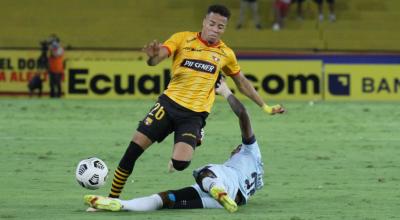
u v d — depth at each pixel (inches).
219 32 1128.8
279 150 1936.5
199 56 1130.7
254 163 1171.3
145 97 3533.5
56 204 1199.6
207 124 2490.2
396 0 4434.1
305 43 4170.8
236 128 2396.7
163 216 1065.5
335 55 3545.8
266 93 3538.4
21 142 2048.5
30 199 1251.8
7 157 1786.4
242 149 1181.1
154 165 1675.7
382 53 3614.7
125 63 3543.3
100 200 1090.1
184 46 1131.9
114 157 1818.4
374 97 3516.2
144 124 1123.3
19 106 3051.2
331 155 1855.3
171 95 1127.6
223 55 1143.6
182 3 4439.0
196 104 1125.1
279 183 1449.3
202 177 1094.4
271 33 4190.5
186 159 1099.9
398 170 1628.9
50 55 3558.1
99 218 1053.2
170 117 1120.8
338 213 1130.7
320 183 1453.0
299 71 3526.1
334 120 2647.6
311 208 1173.1
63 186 1397.6
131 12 4392.2
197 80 1126.4
